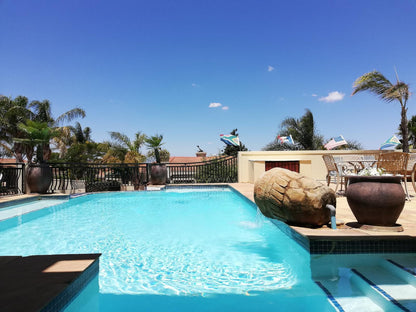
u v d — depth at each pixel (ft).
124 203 22.41
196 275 7.68
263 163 31.58
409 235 7.99
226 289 6.73
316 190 9.72
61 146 71.87
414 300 5.56
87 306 5.94
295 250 9.37
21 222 15.28
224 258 9.09
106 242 11.12
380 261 7.87
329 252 8.11
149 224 14.51
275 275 7.61
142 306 5.91
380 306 5.75
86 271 6.00
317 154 31.50
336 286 6.82
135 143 74.18
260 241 11.12
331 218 9.29
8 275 5.42
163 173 31.45
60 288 4.82
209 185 31.07
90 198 25.41
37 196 22.61
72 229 13.52
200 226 13.94
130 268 8.24
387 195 8.48
